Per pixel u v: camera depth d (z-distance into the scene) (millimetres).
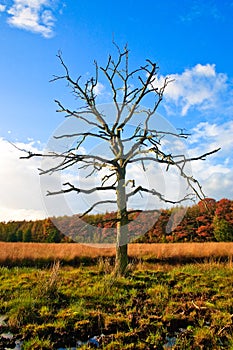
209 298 8156
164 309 7328
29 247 17016
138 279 9867
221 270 11578
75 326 6203
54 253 15984
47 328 6066
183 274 10641
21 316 6625
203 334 5738
